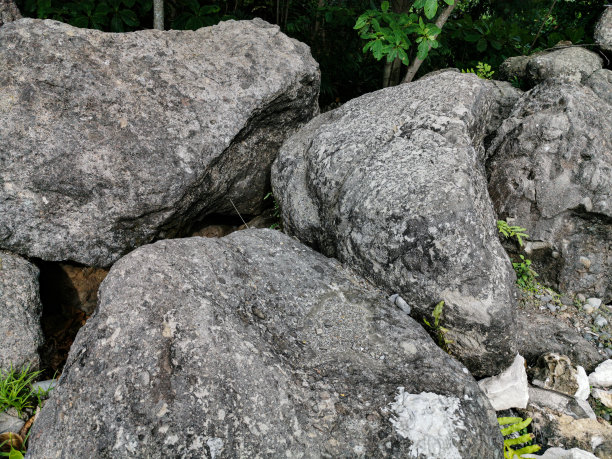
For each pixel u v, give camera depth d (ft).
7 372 7.97
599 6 19.52
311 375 6.73
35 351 8.40
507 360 8.23
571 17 21.34
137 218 9.96
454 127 9.17
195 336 6.48
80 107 9.57
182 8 16.06
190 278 7.29
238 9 19.11
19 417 7.76
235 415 6.00
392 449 5.98
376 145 9.40
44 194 9.34
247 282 7.87
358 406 6.37
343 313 7.90
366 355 7.25
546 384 8.93
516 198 11.09
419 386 6.69
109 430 5.87
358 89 19.72
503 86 14.79
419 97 10.20
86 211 9.62
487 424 6.57
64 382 6.48
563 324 10.30
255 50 11.57
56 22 10.14
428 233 7.69
